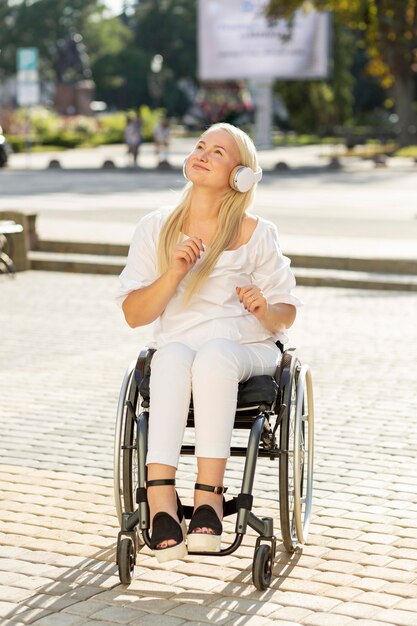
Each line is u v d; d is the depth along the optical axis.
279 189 29.16
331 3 41.69
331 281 14.15
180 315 4.79
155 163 44.75
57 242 16.66
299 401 4.70
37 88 40.78
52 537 5.21
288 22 42.66
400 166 40.25
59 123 66.56
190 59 118.25
